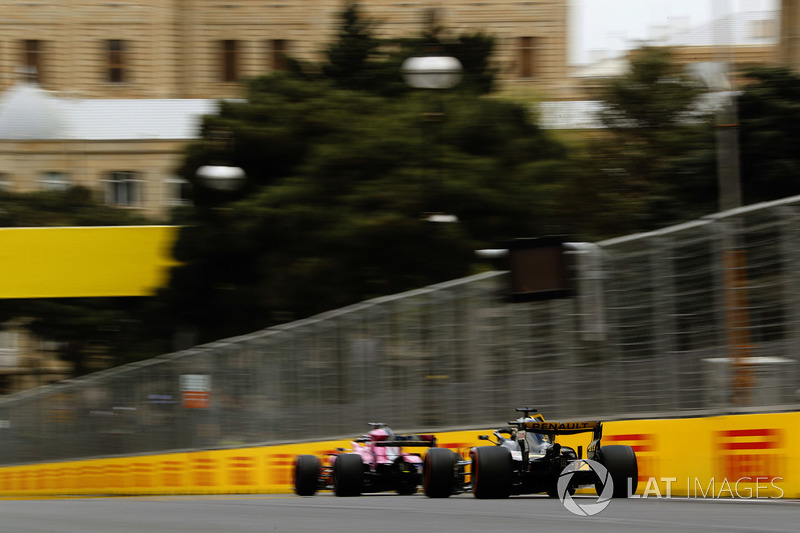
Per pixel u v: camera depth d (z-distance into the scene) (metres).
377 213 110.12
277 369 85.56
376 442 60.28
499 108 122.12
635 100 144.38
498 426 66.81
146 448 101.12
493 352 68.19
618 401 58.09
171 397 97.75
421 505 39.25
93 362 152.25
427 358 73.56
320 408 81.31
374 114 123.12
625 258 57.59
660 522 28.14
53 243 129.25
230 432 89.75
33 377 166.62
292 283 113.38
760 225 49.50
